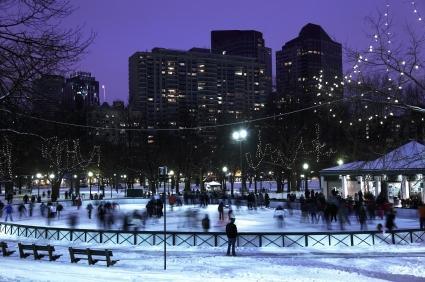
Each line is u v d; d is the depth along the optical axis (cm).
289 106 6738
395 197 3922
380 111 1861
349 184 4738
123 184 13200
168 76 18250
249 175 8931
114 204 4403
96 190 11025
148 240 2339
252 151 7431
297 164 6506
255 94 18800
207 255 2033
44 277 1367
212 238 2264
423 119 1802
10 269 1571
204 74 18375
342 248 2150
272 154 6938
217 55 18625
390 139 2148
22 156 5684
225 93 18500
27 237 2712
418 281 1431
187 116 8888
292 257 1953
